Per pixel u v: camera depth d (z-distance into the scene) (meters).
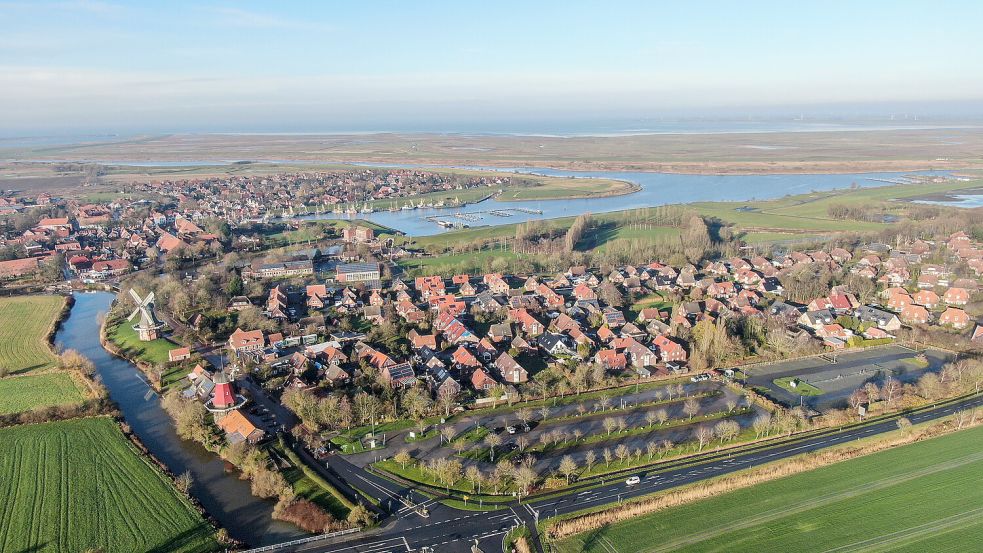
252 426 158.00
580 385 185.88
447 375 189.62
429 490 137.25
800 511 125.12
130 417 176.25
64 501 132.50
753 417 169.00
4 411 175.25
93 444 157.50
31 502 132.12
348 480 141.38
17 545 118.44
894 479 136.12
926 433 156.88
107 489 137.25
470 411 174.00
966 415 164.75
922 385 176.12
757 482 136.25
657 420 166.75
